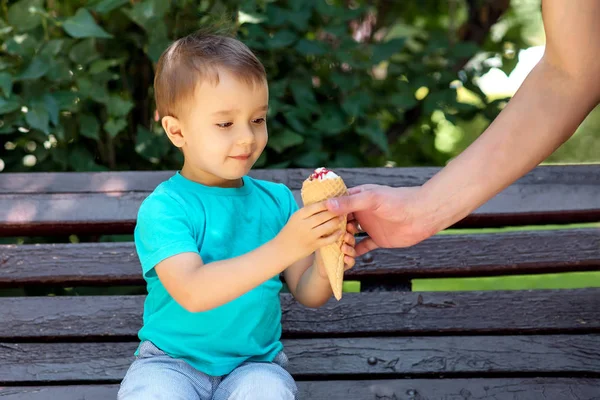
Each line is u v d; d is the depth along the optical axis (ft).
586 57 6.33
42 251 8.76
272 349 7.39
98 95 10.93
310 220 6.32
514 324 8.70
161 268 6.83
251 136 7.06
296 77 11.82
